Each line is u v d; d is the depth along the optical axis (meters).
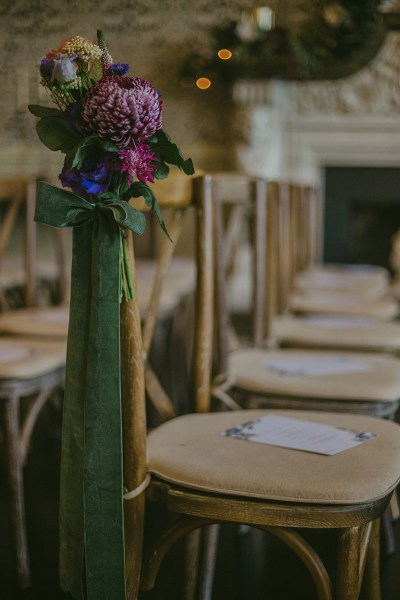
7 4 1.94
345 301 3.18
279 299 2.88
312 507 1.19
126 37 2.27
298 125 5.59
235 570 1.87
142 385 1.28
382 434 1.43
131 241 1.24
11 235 4.60
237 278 5.38
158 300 1.56
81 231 1.21
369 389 1.77
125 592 1.24
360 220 6.00
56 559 1.93
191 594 1.58
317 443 1.37
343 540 1.21
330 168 5.70
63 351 2.08
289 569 1.88
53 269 3.73
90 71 1.17
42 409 3.18
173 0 2.85
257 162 5.23
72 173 1.18
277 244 2.83
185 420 1.53
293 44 4.80
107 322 1.19
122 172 1.18
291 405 1.80
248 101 5.07
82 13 2.01
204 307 1.60
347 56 4.85
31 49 1.95
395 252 5.09
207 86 4.89
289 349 2.36
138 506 1.28
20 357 1.98
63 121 1.19
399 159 5.54
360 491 1.19
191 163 1.20
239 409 1.86
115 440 1.20
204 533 1.65
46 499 2.31
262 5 4.77
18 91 2.01
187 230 4.97
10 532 1.83
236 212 3.73
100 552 1.22
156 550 1.32
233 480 1.23
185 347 3.67
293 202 3.32
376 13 4.66
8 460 1.84
